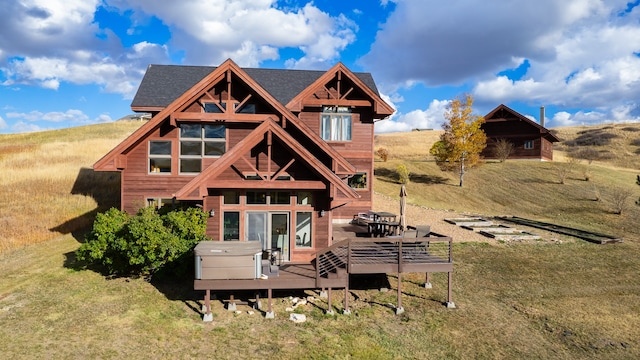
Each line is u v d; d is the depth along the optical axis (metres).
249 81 16.95
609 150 70.06
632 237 23.12
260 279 11.59
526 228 24.53
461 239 21.19
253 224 14.65
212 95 18.44
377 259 13.40
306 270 13.27
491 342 10.68
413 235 16.50
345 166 15.55
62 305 11.66
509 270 16.55
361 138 23.17
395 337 10.80
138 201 18.70
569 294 14.11
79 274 14.29
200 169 19.00
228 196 14.62
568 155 66.75
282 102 21.55
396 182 39.09
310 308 12.46
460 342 10.64
